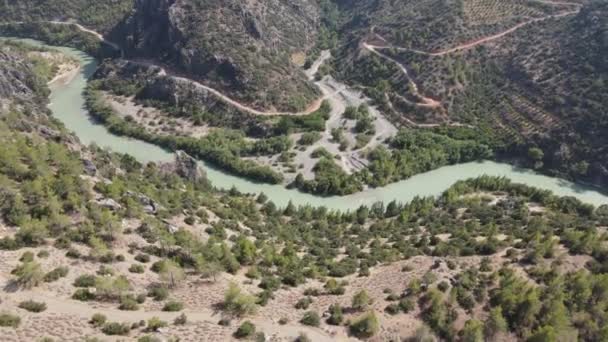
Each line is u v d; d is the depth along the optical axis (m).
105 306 68.88
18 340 57.25
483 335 72.19
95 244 80.06
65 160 105.69
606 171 156.25
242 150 170.75
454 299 78.31
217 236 102.94
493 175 163.00
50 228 82.06
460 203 135.00
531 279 86.19
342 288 84.88
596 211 133.75
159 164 146.75
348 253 106.38
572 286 81.06
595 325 73.62
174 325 67.25
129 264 80.75
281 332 70.62
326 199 148.50
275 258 95.81
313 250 107.75
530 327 73.88
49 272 71.56
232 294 73.38
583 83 176.00
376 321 72.25
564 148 164.62
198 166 149.50
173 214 106.19
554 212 130.00
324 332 72.06
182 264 86.06
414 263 93.94
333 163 160.62
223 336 66.44
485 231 111.38
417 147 169.00
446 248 99.81
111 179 115.75
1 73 177.00
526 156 170.25
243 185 154.75
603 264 89.62
